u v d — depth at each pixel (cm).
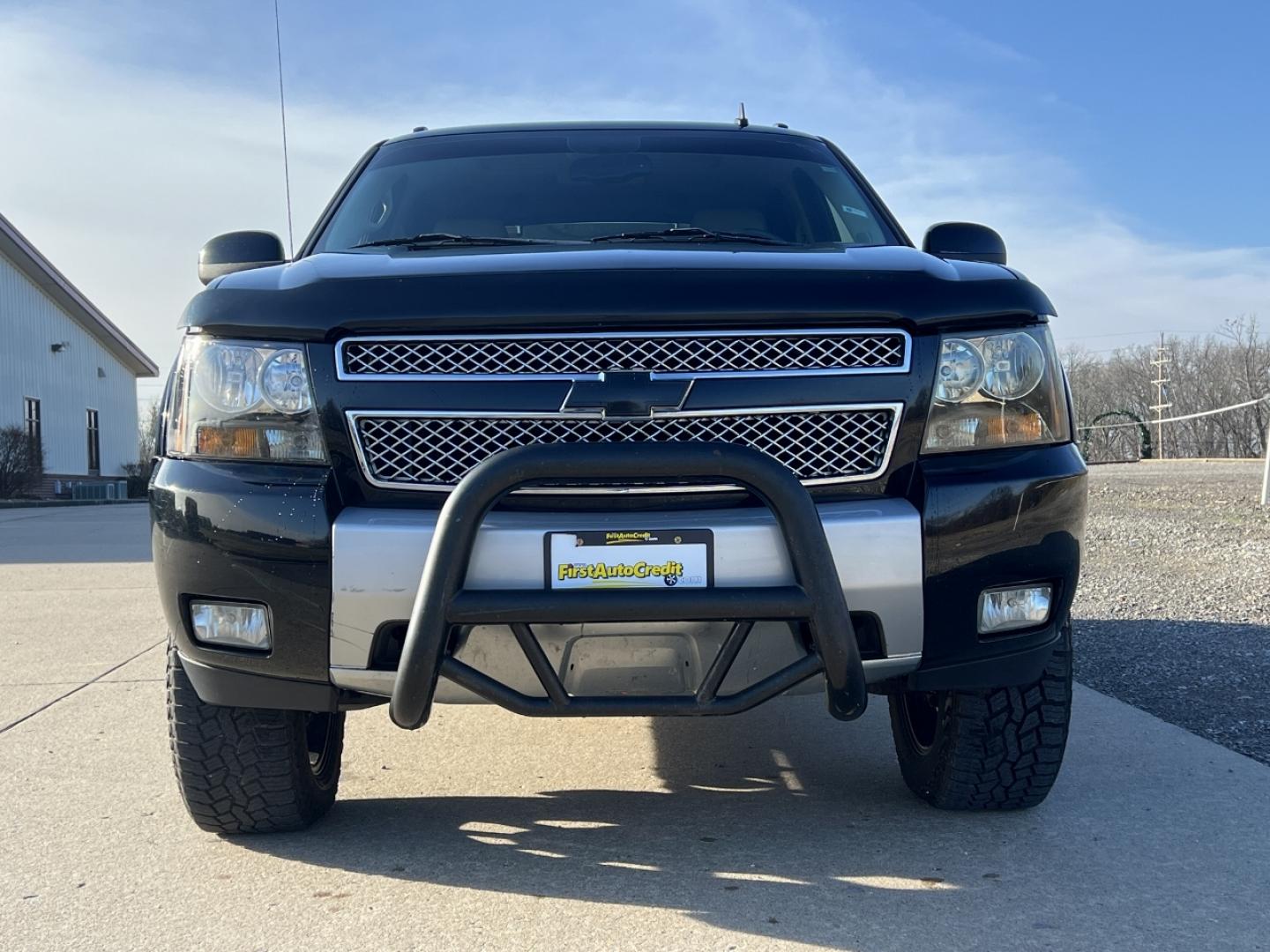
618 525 243
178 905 255
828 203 382
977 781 297
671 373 258
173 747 284
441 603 238
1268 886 256
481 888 262
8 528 1597
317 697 262
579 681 253
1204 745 371
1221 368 5097
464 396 257
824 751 380
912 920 241
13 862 282
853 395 261
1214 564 762
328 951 232
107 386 4438
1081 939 231
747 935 235
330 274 274
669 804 324
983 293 271
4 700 462
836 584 240
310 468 260
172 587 265
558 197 376
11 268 3506
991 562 260
